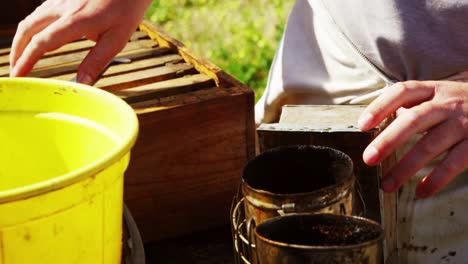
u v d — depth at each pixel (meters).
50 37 1.60
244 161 1.69
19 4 2.25
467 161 1.44
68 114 1.30
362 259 1.04
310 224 1.12
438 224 1.81
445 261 1.84
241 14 6.20
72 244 1.07
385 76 1.90
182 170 1.64
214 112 1.62
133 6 1.65
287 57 2.14
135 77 1.74
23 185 1.36
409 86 1.47
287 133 1.48
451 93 1.47
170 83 1.71
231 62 5.25
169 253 1.65
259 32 5.79
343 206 1.22
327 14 2.01
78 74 1.62
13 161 1.34
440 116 1.42
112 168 1.08
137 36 2.08
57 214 1.03
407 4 1.76
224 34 5.82
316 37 2.07
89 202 1.07
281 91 2.13
